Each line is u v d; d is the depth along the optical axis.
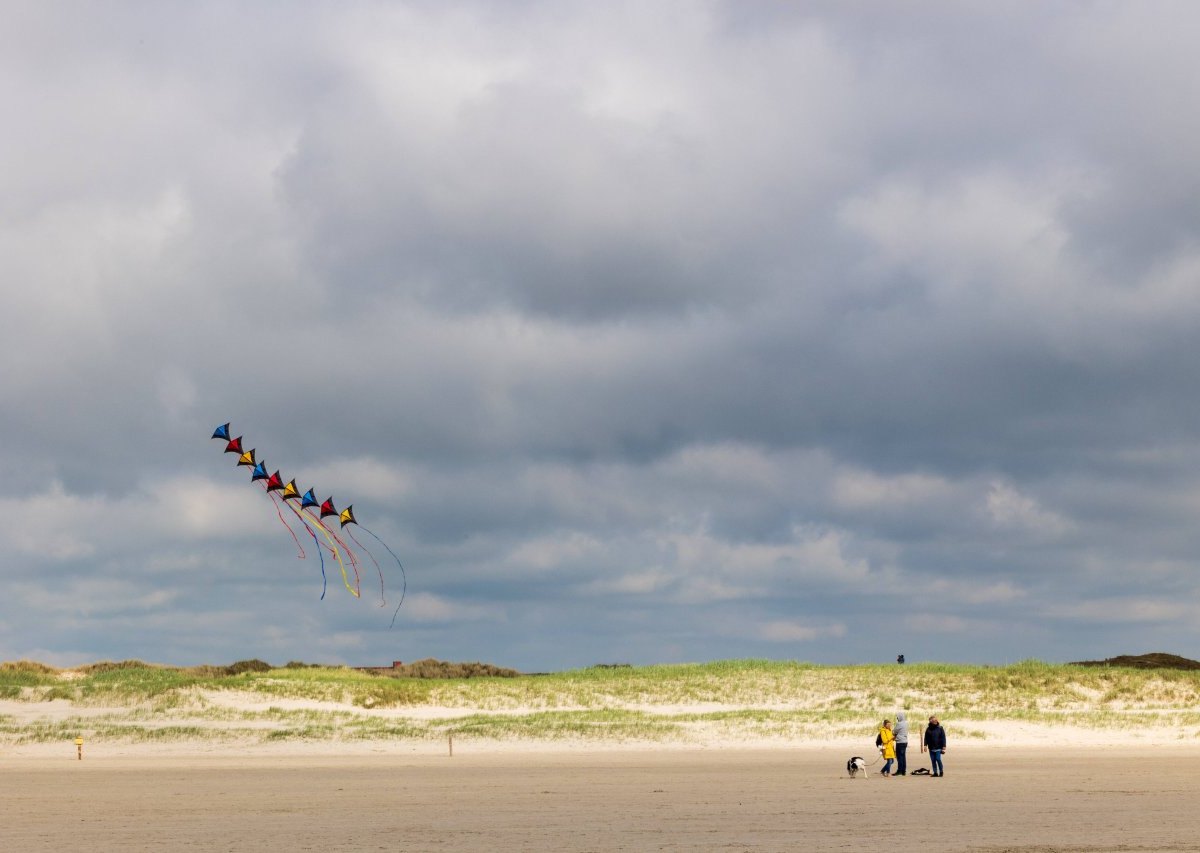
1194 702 74.81
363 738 61.50
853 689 79.38
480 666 104.31
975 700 76.00
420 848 23.12
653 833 24.94
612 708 76.75
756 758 50.91
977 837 23.75
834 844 22.98
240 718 69.94
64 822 28.23
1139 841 22.95
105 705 73.31
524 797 33.22
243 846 23.72
